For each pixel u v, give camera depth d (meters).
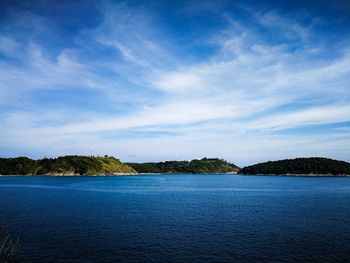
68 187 151.38
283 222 52.91
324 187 159.25
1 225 48.50
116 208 70.38
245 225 50.16
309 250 35.72
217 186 168.88
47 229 45.81
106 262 31.36
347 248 36.53
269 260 32.34
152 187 157.38
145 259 32.41
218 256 33.53
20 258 32.22
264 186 169.25
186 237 41.66
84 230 45.38
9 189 134.62
